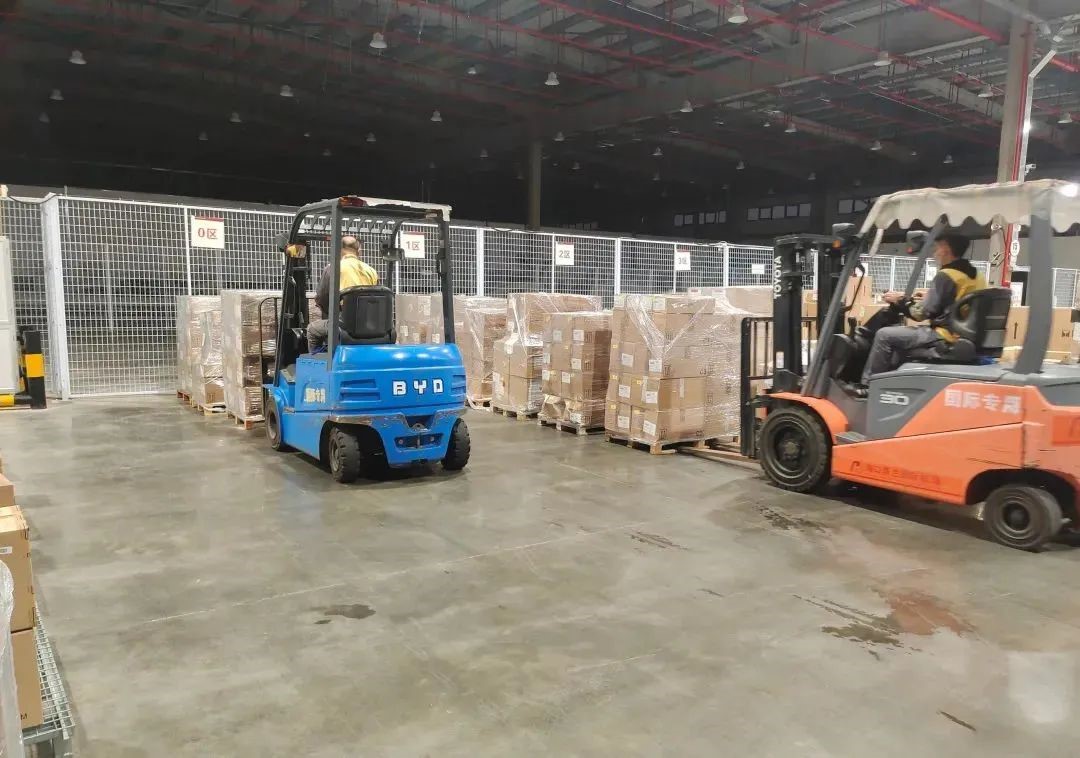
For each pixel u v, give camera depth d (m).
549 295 9.05
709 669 3.07
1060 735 2.64
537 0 12.45
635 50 15.45
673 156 25.42
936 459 4.94
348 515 5.11
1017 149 11.91
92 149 24.06
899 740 2.60
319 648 3.21
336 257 5.68
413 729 2.63
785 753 2.52
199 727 2.63
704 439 7.36
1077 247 17.91
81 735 2.57
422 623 3.47
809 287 8.43
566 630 3.41
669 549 4.51
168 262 10.99
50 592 3.77
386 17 13.13
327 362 5.80
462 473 6.32
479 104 19.16
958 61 14.16
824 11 12.54
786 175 28.23
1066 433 4.45
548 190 32.78
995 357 5.23
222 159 26.27
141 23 13.27
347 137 22.55
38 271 11.02
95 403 9.59
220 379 8.80
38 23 13.29
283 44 14.33
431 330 9.20
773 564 4.29
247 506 5.28
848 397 5.61
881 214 5.32
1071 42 12.62
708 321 7.28
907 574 4.16
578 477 6.23
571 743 2.56
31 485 5.76
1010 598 3.84
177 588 3.84
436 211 6.15
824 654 3.21
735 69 15.38
